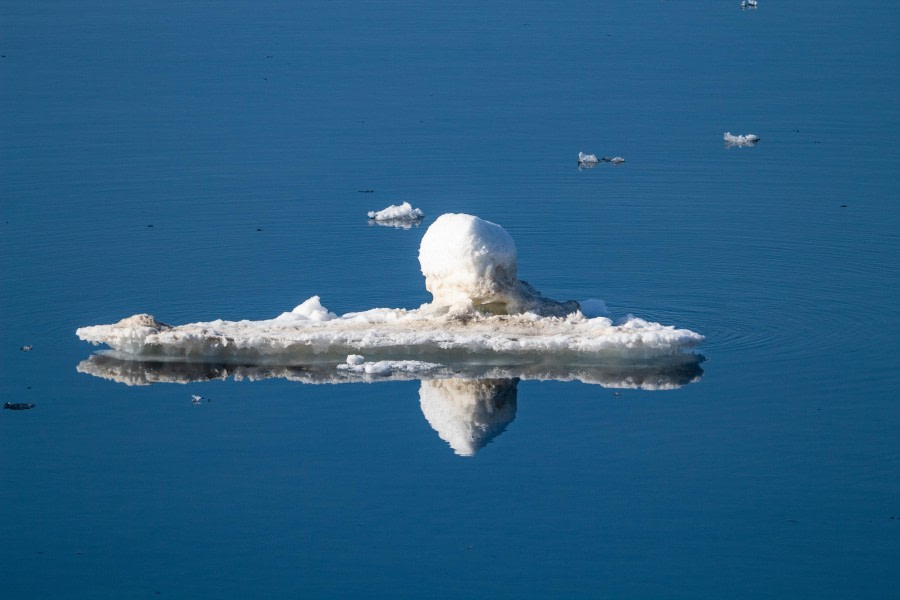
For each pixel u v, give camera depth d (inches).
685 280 4906.5
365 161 6678.2
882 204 5831.7
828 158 6599.4
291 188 6215.6
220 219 5748.0
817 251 5211.6
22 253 5280.5
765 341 4352.9
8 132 7180.1
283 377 4146.2
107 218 5748.0
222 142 7012.8
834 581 3085.6
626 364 4202.8
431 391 4033.0
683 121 7377.0
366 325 4372.5
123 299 4778.5
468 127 7322.8
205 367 4224.9
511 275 4461.1
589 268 5054.1
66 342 4416.8
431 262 4446.4
